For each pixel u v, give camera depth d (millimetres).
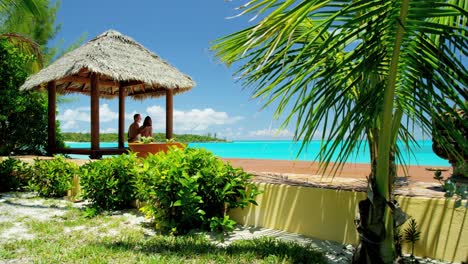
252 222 5070
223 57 2713
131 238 4438
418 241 3568
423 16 2059
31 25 19281
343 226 4117
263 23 1835
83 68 9758
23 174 8719
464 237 3314
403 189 4207
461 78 2133
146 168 5266
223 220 4785
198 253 3793
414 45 2270
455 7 1961
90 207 6391
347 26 2076
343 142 2482
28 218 5766
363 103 2508
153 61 11508
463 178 3680
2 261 3668
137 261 3580
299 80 2350
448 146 2619
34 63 14641
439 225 3473
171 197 4801
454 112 2244
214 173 4980
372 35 2287
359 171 7406
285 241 4176
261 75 2773
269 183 4980
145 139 8750
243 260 3564
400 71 2510
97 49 10203
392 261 2916
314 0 1801
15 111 12383
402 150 3375
